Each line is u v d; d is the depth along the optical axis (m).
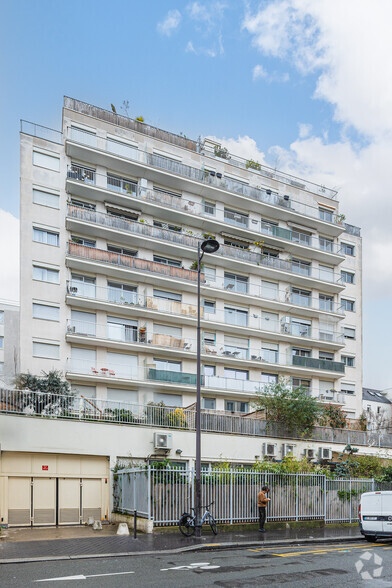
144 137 38.59
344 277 46.69
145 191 36.94
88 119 36.28
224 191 39.84
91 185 34.50
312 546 16.86
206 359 37.12
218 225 39.47
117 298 34.84
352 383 44.69
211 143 44.19
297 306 41.66
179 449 24.97
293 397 30.45
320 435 30.97
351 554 14.67
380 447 33.59
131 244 36.31
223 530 19.42
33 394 22.00
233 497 20.38
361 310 47.00
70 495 21.89
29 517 20.84
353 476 27.06
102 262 34.00
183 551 15.17
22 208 32.84
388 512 18.02
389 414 64.25
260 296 40.28
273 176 46.03
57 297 32.84
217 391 36.09
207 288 37.59
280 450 28.77
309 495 22.41
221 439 26.66
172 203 37.84
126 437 23.55
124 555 14.20
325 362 42.00
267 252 42.88
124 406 24.59
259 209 42.25
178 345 35.88
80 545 15.45
